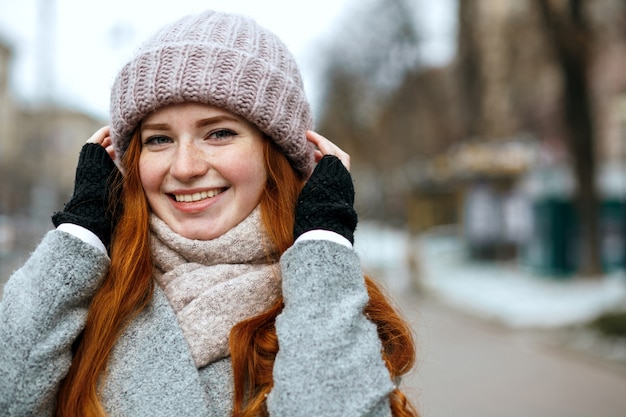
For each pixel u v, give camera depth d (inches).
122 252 56.6
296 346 50.7
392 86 851.4
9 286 54.9
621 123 611.5
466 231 773.3
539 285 526.0
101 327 54.1
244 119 57.9
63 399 53.6
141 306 56.2
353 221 58.2
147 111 56.3
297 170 64.3
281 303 56.8
